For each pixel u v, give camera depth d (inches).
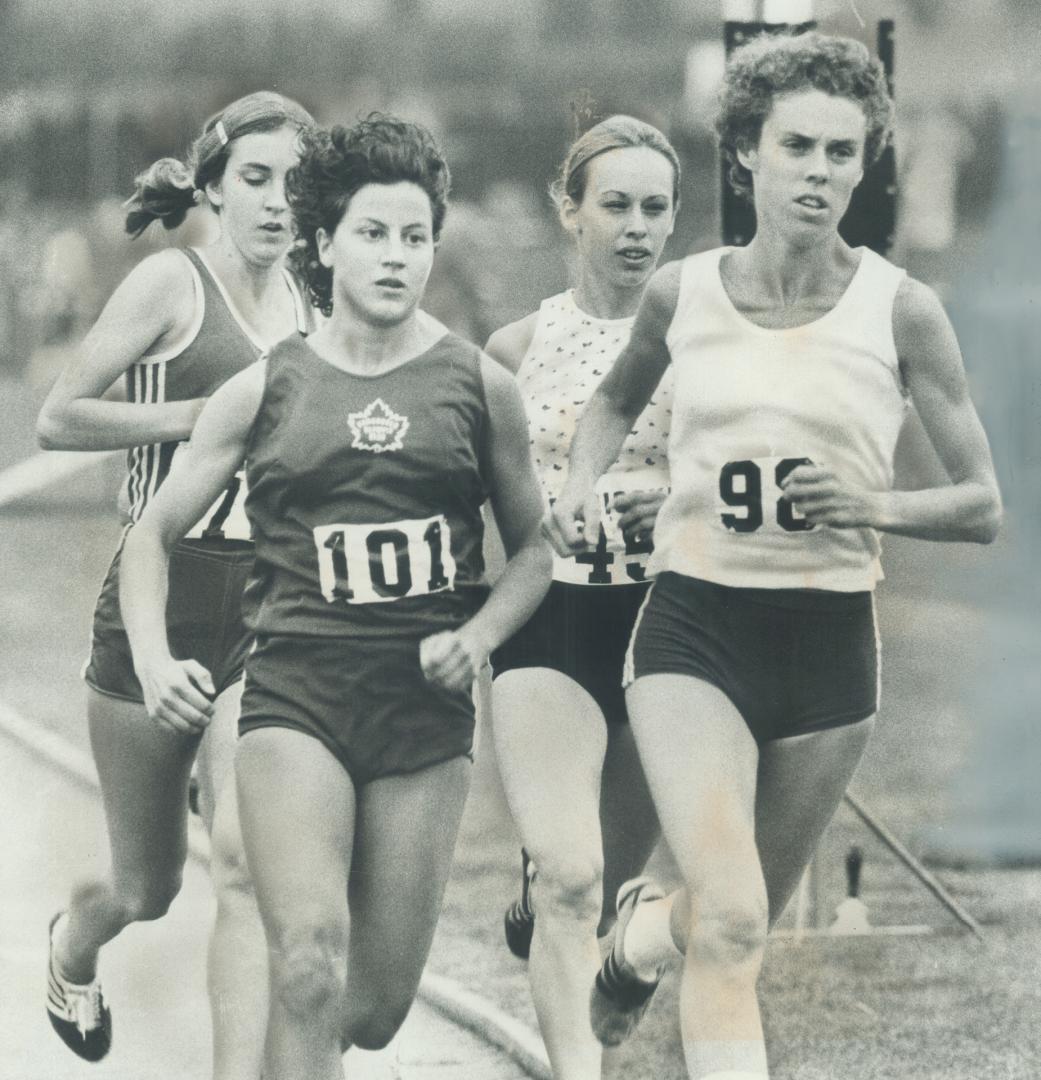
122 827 578.2
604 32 533.6
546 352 544.4
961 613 668.7
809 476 484.1
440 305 542.3
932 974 605.6
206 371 552.7
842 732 502.6
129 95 545.6
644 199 538.0
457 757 490.0
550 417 544.4
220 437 487.8
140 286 551.5
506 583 497.7
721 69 532.4
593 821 525.3
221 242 552.1
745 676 494.3
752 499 490.9
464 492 485.4
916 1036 566.9
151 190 550.9
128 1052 567.2
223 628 540.1
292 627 479.2
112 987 590.9
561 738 531.5
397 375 482.3
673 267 501.0
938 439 498.9
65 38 543.8
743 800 485.7
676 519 498.0
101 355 553.0
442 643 480.4
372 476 477.1
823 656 496.7
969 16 542.3
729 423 491.5
